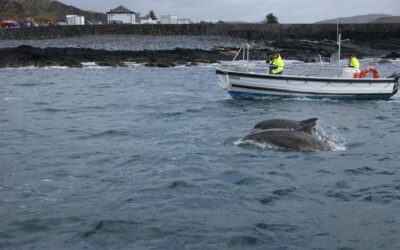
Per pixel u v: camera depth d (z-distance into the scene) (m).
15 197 9.04
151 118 17.58
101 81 32.19
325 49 62.41
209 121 16.89
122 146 13.12
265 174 10.31
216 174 10.34
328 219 7.86
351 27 77.25
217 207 8.42
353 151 12.33
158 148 12.80
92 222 7.75
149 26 73.75
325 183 9.74
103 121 17.02
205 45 65.75
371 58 58.44
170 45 64.69
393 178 10.09
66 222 7.80
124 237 7.21
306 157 11.59
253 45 65.69
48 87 28.39
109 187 9.59
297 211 8.23
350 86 22.91
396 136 14.38
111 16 88.94
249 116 17.97
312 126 12.84
